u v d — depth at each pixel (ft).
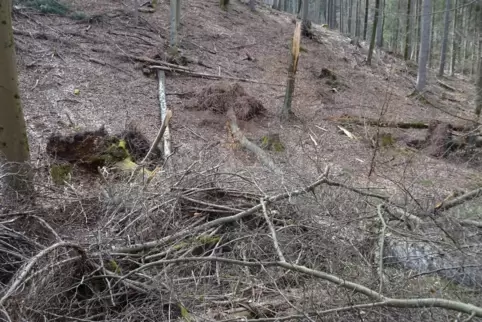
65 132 26.78
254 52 52.65
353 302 10.57
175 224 14.30
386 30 85.35
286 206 14.98
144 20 46.80
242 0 73.82
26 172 15.01
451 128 35.40
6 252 11.81
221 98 35.73
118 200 15.05
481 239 13.62
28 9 39.50
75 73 34.01
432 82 66.44
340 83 49.88
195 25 53.47
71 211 15.34
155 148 24.27
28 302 9.77
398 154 31.63
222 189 16.43
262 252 13.42
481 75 40.70
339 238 13.17
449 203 15.53
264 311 11.57
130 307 11.34
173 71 39.63
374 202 16.58
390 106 45.98
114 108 31.89
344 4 113.19
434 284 11.54
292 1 110.22
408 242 12.76
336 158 29.73
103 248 12.48
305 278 12.57
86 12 43.73
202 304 11.58
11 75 15.07
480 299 10.75
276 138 29.43
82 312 11.41
